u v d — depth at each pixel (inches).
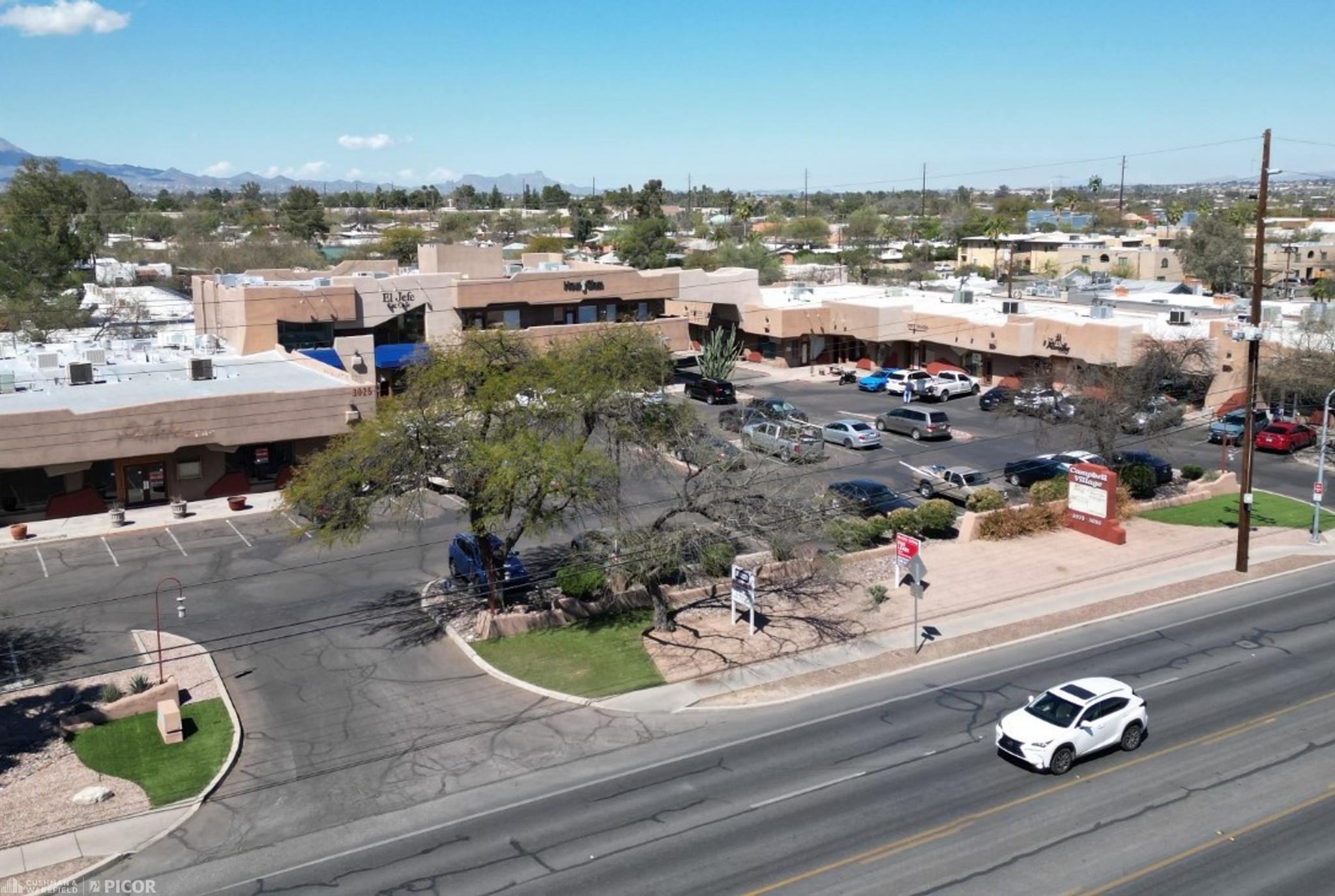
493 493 1122.7
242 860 755.4
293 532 1215.6
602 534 1264.8
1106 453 1737.2
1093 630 1195.3
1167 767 866.1
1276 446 2032.5
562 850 752.3
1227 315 2632.9
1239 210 5885.8
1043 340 2475.4
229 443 1675.7
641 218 6284.5
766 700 1018.7
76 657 1112.2
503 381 1232.8
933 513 1517.0
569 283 2603.3
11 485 1574.8
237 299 2231.8
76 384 1808.6
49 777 878.4
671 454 1384.1
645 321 2566.4
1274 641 1151.0
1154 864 717.9
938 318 2728.8
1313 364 2145.7
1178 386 2330.2
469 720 981.2
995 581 1358.3
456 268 2706.7
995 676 1066.1
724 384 2453.2
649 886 702.5
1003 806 802.2
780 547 1239.5
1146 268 4918.8
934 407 2400.3
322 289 2263.8
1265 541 1518.2
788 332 2930.6
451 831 787.4
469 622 1202.6
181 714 988.6
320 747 930.7
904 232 7672.2
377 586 1321.4
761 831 772.0
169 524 1581.0
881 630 1195.9
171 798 844.0
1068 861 723.4
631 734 950.4
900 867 717.9
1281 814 783.7
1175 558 1444.4
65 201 3809.1
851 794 826.8
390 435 1171.3
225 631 1181.7
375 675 1076.5
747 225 6934.1
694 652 1133.7
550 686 1050.1
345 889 711.7
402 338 2492.6
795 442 1882.4
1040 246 5428.2
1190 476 1828.2
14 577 1355.8
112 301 2987.2
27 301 2770.7
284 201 7593.5
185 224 5521.7
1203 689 1024.9
